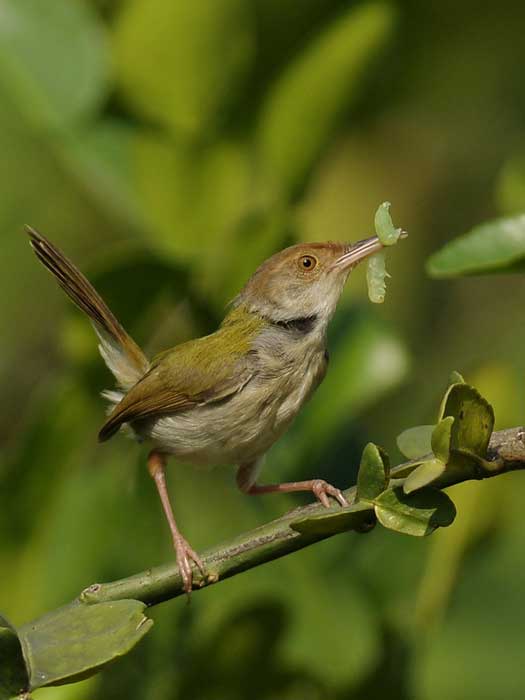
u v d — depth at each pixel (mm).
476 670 11852
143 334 9688
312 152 9992
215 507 9906
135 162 9812
